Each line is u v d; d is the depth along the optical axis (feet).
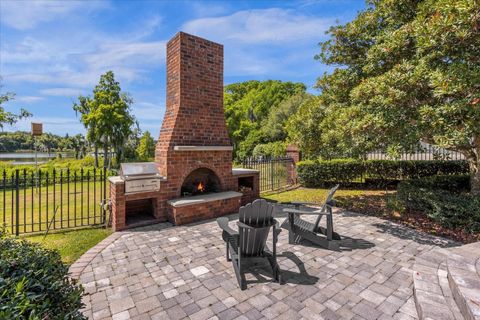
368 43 19.36
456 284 7.80
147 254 12.61
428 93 13.35
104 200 17.71
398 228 16.29
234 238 11.00
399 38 14.62
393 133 14.05
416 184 21.67
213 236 15.07
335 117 18.86
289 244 13.91
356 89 15.35
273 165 33.30
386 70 16.89
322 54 21.12
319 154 23.09
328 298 8.90
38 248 6.64
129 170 16.53
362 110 15.49
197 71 19.40
